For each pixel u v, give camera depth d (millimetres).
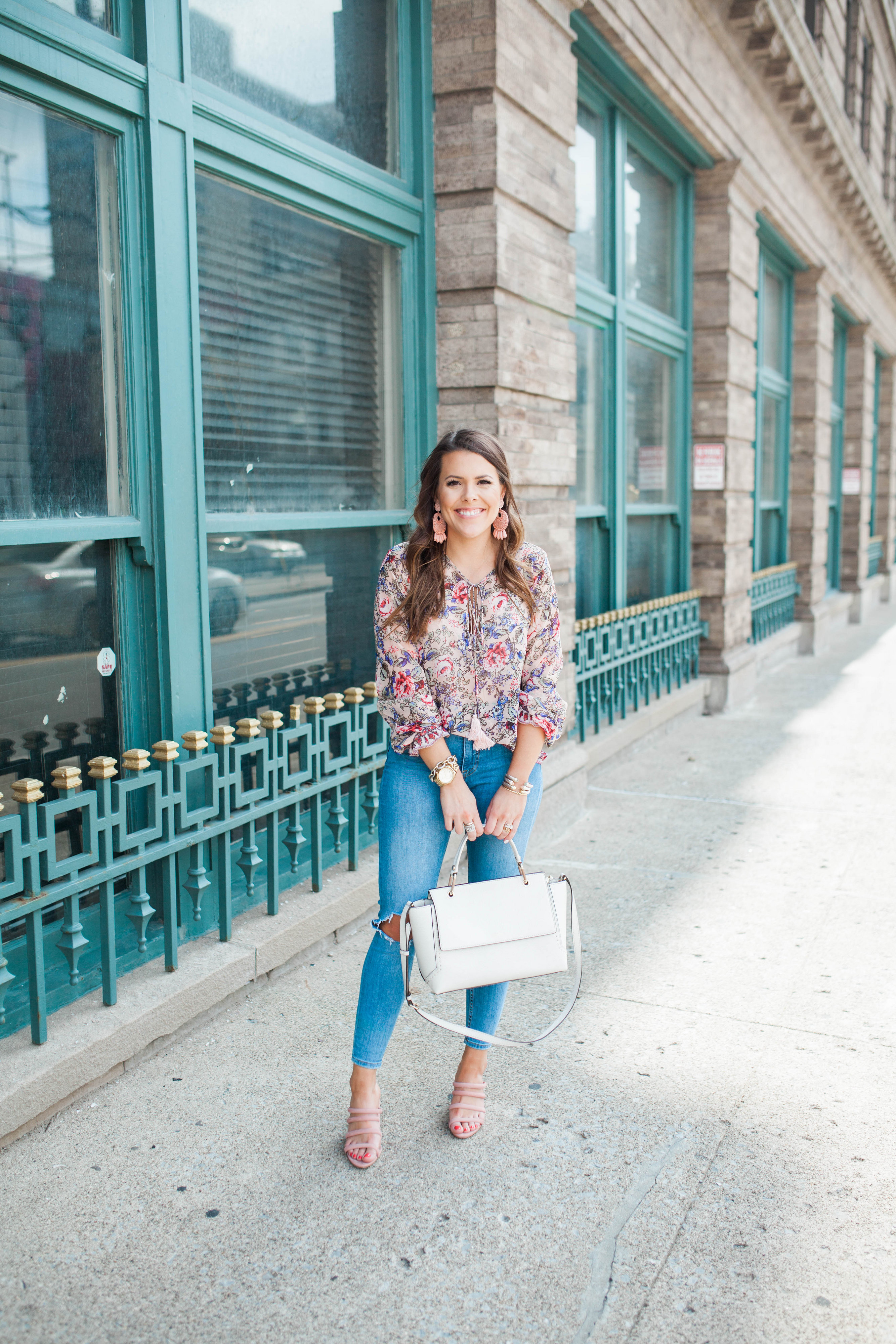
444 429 4754
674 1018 3309
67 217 2961
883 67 16656
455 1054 3072
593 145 6734
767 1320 2008
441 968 2283
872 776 6473
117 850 2877
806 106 9844
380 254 4543
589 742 6234
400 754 2562
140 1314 2020
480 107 4504
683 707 8117
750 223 9039
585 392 6828
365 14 4410
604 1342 1951
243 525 3695
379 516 4508
